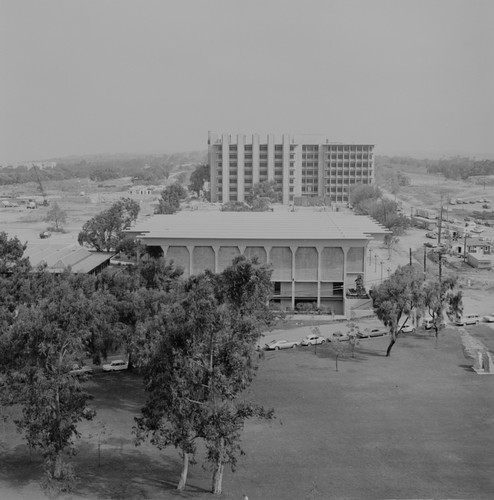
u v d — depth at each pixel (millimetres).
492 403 100312
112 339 103500
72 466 76750
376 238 164250
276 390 105938
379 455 82250
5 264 127312
